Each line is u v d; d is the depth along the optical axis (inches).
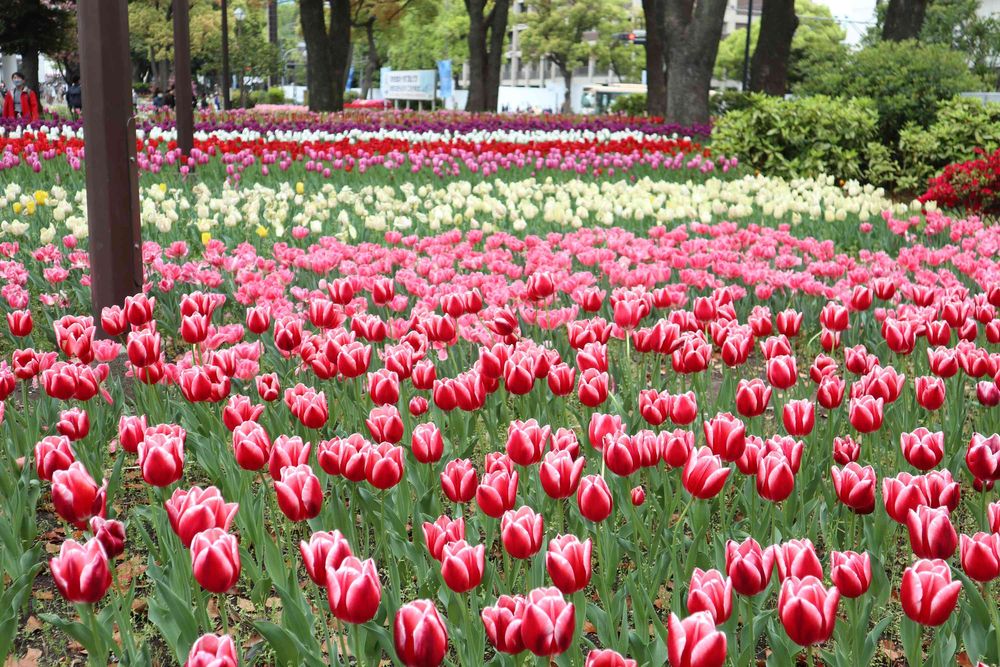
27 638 130.2
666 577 126.6
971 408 215.0
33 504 145.0
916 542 96.0
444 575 93.7
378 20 2313.0
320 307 176.6
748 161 694.5
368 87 2915.8
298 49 3895.2
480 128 965.8
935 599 85.0
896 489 103.7
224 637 80.3
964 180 504.1
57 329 164.9
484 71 1723.7
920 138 675.4
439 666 81.4
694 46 1015.0
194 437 157.5
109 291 248.4
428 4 2206.0
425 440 129.3
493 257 278.5
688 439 122.3
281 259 281.4
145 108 1573.6
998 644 103.8
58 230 370.0
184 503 98.1
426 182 579.8
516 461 119.1
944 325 172.9
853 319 264.2
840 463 143.8
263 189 427.2
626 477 138.6
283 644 101.3
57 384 142.6
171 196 472.1
